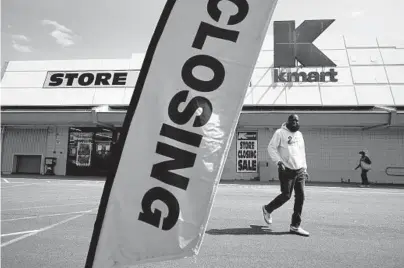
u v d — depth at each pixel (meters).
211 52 1.68
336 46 16.45
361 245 3.81
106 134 16.94
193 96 1.65
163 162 1.61
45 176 15.86
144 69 1.65
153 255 1.57
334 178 15.08
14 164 17.08
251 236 4.20
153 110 1.63
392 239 4.09
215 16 1.69
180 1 1.68
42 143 17.12
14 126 17.14
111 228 1.57
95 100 16.06
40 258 3.31
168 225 1.59
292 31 15.71
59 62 17.97
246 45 1.69
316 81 15.39
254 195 9.01
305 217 5.59
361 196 9.09
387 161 14.85
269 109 14.95
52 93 16.67
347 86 15.03
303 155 4.39
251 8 1.71
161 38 1.67
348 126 14.66
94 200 7.43
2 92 16.94
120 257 1.56
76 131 17.05
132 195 1.59
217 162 1.64
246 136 15.79
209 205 1.61
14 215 5.54
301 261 3.24
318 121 14.02
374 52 16.06
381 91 14.71
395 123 13.21
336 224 5.00
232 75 1.67
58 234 4.26
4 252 3.50
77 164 16.83
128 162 1.61
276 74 15.57
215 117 1.66
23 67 18.00
